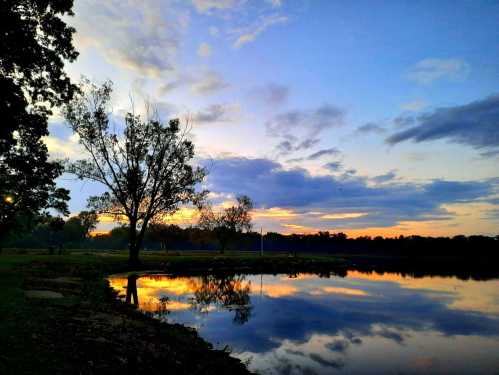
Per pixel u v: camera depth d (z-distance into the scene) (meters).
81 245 122.69
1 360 7.25
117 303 18.28
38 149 28.70
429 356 12.49
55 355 8.16
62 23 18.66
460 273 56.81
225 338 13.91
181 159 42.94
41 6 17.83
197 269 49.91
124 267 41.50
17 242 95.88
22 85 18.41
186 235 99.19
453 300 26.55
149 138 42.38
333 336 14.90
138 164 42.06
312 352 12.48
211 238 88.31
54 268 33.16
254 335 14.56
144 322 14.05
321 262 70.94
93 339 10.03
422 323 18.17
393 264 80.25
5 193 35.72
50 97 19.67
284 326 16.42
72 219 100.88
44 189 36.53
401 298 26.91
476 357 12.43
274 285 33.72
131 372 7.98
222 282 35.31
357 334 15.42
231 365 10.27
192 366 9.38
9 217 37.75
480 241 119.06
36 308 13.50
